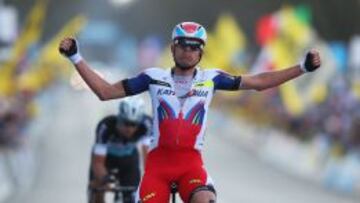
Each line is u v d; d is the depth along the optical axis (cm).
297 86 10544
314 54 2112
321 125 9725
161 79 2131
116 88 2116
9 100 8931
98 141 3178
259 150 11562
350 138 8069
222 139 13425
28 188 7188
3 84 10194
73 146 11475
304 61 2125
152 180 2122
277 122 11419
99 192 3189
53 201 6200
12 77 10438
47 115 16312
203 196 2048
